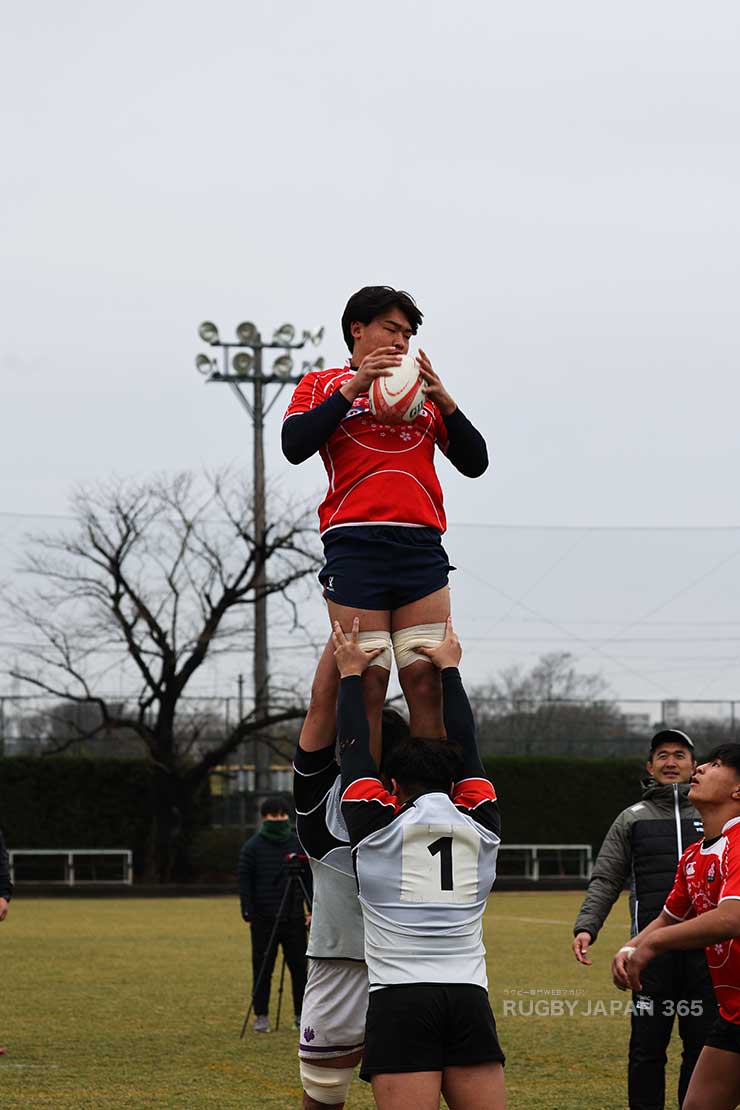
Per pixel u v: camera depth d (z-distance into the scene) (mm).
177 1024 26328
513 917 55250
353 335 11641
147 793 80312
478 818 11195
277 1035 24984
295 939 25812
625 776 81188
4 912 22438
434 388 11156
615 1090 19734
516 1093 19500
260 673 77312
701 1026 16016
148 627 76938
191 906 64875
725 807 13117
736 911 11984
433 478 11422
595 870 17641
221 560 77312
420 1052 10562
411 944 10711
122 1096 19188
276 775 85250
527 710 80812
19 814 78750
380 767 12250
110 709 79250
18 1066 21688
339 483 11328
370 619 11227
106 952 40812
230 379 78188
